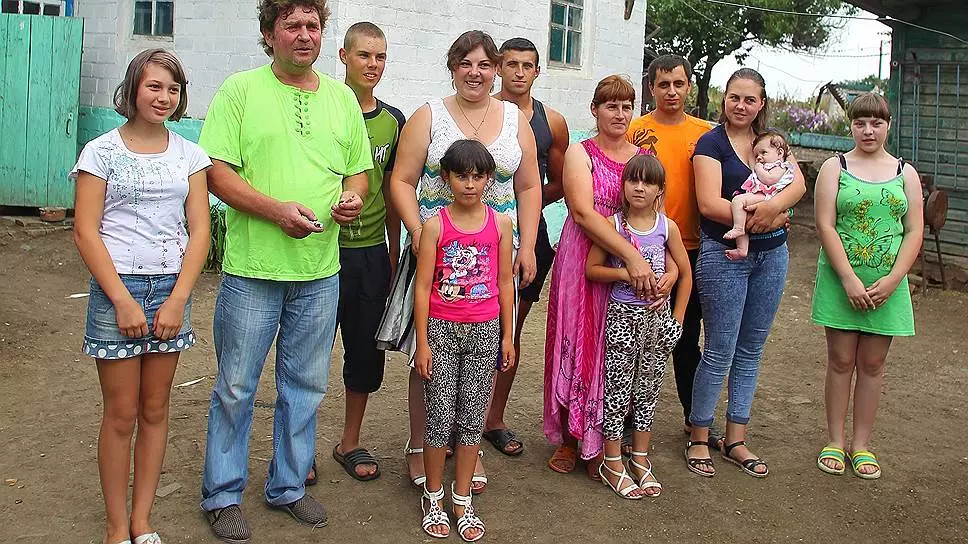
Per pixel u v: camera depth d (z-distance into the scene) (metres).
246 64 7.88
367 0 7.46
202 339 6.04
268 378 5.27
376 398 5.04
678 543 3.53
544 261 4.43
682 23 19.27
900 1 8.78
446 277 3.44
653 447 4.48
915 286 8.37
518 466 4.20
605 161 3.90
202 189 3.15
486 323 3.48
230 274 3.31
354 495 3.82
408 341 3.62
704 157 4.04
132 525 3.24
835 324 4.20
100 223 2.95
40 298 6.75
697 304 4.42
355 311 3.88
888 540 3.62
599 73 10.31
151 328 3.04
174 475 3.92
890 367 6.05
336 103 3.41
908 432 4.80
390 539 3.46
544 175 4.39
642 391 3.89
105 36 8.79
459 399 3.53
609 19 10.34
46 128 8.54
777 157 3.93
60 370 5.27
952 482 4.16
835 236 4.16
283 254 3.28
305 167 3.28
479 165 3.34
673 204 4.24
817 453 4.47
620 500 3.88
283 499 3.58
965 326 7.24
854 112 4.18
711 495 3.96
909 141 9.21
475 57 3.59
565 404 3.93
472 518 3.53
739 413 4.26
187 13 8.17
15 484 3.76
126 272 2.96
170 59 2.97
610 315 3.83
